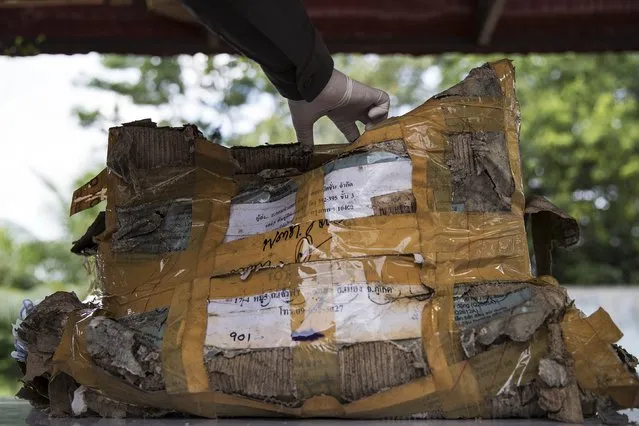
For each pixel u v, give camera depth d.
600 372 1.53
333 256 1.64
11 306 9.68
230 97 9.62
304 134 2.12
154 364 1.64
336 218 1.68
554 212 1.77
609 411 1.53
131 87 11.09
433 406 1.54
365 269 1.62
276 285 1.65
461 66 14.84
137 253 1.83
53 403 1.75
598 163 14.25
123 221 1.88
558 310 1.57
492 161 1.70
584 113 14.14
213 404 1.60
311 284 1.62
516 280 1.63
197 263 1.75
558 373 1.51
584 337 1.55
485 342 1.53
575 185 14.66
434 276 1.61
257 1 1.68
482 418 1.54
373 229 1.66
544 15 4.12
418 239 1.64
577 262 14.68
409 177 1.69
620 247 14.70
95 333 1.68
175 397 1.62
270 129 10.35
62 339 1.74
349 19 4.14
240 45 1.79
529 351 1.54
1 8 4.05
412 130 1.72
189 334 1.64
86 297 2.12
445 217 1.67
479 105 1.74
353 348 1.56
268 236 1.74
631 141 13.86
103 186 2.00
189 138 1.92
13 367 9.28
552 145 14.09
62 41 4.12
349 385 1.55
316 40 1.85
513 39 4.20
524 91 14.52
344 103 2.02
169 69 10.77
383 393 1.53
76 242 2.11
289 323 1.60
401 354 1.54
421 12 4.14
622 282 14.34
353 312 1.58
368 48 4.22
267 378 1.58
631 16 4.09
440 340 1.54
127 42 4.15
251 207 1.83
